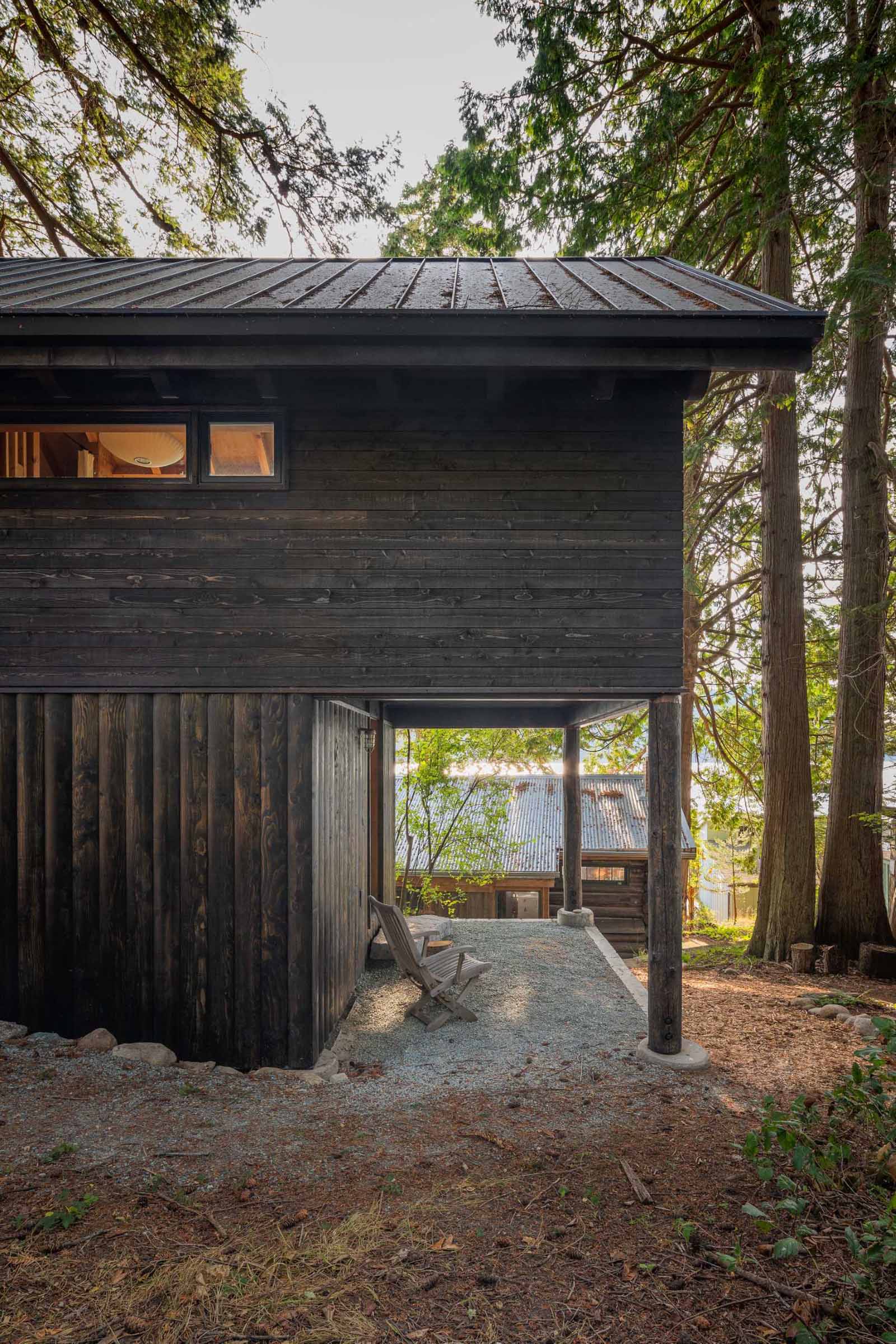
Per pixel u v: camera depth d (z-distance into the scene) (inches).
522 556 203.8
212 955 200.8
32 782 204.1
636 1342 93.5
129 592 203.5
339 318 174.6
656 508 204.1
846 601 367.9
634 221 442.9
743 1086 187.3
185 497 204.5
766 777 376.5
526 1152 146.1
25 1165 131.3
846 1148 121.8
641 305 187.0
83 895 202.5
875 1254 102.8
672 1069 198.1
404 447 204.7
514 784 824.3
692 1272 107.0
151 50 450.6
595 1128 159.3
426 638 202.5
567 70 406.9
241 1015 199.8
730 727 652.7
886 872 523.5
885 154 344.8
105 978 201.5
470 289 219.9
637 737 709.9
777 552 377.4
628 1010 255.3
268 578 203.5
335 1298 100.7
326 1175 134.9
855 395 366.0
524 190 444.5
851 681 356.8
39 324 174.9
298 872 201.0
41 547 204.2
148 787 203.6
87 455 205.6
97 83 457.1
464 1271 107.2
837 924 353.1
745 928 565.0
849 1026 245.0
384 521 203.9
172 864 202.5
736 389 443.2
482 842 679.7
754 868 714.2
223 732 203.3
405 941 237.3
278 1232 115.4
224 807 202.5
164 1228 115.5
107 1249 109.3
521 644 202.5
